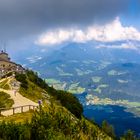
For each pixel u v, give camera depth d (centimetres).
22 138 6819
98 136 11038
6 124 7100
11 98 14200
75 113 18125
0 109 10256
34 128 7231
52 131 7312
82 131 10175
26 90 16550
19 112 10269
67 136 7875
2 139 6638
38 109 10538
